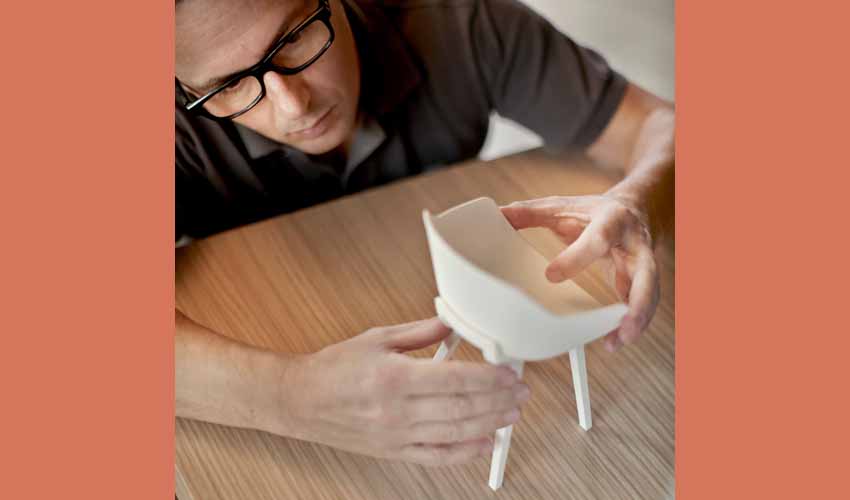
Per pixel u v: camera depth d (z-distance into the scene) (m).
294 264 1.15
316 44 1.09
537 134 1.29
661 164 1.17
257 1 1.02
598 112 1.26
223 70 1.05
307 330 1.10
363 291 1.13
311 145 1.16
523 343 0.89
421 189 1.22
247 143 1.14
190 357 1.05
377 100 1.22
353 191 1.26
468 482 1.02
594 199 1.08
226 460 1.04
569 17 1.30
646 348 1.11
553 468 1.03
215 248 1.17
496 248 0.99
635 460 1.04
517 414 0.98
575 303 1.00
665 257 1.13
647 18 1.31
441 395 0.98
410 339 1.02
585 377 1.03
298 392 1.02
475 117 1.29
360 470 1.03
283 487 1.02
